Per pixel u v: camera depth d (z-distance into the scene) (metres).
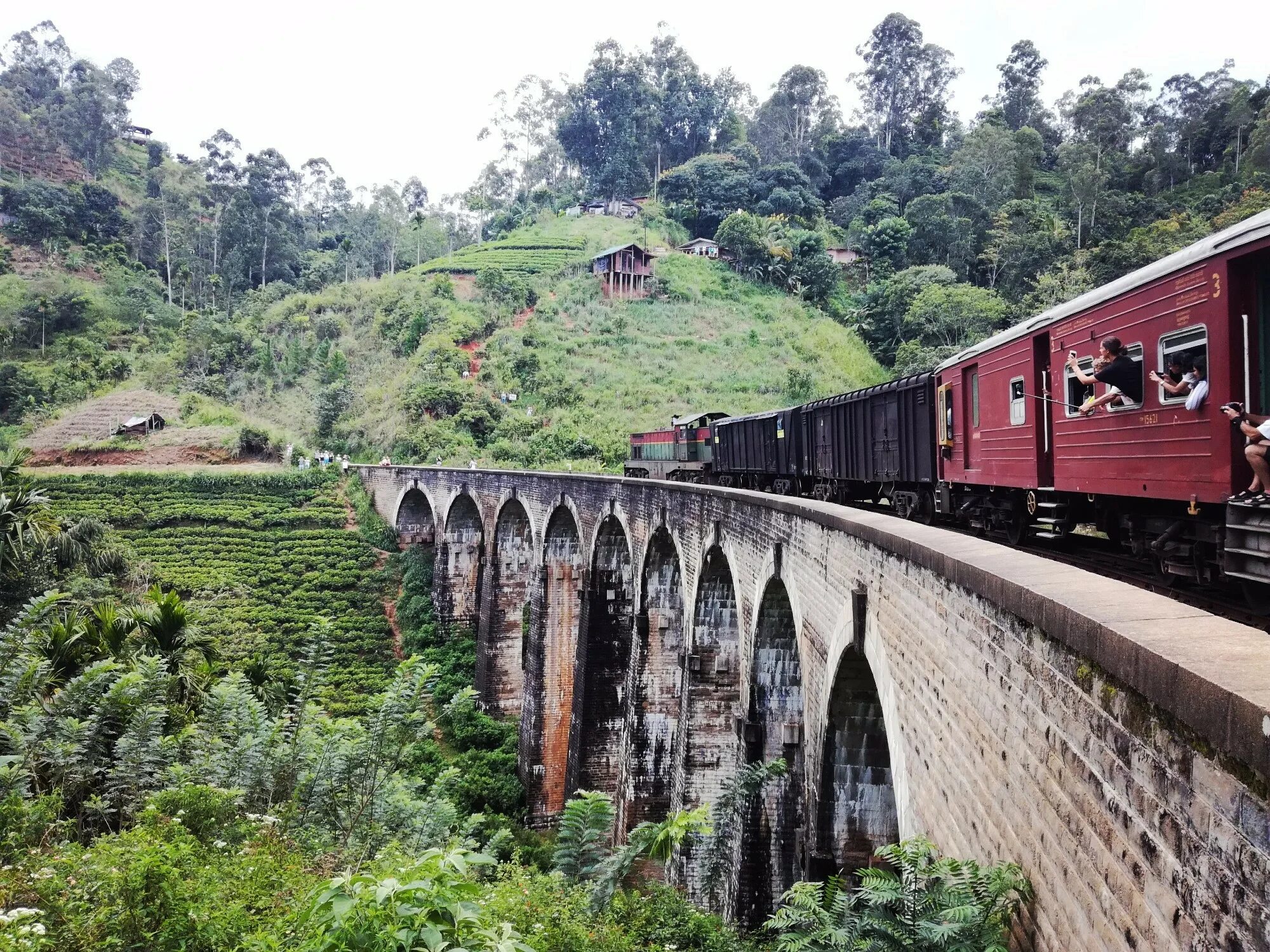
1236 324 8.25
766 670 16.95
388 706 14.84
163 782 13.81
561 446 65.06
